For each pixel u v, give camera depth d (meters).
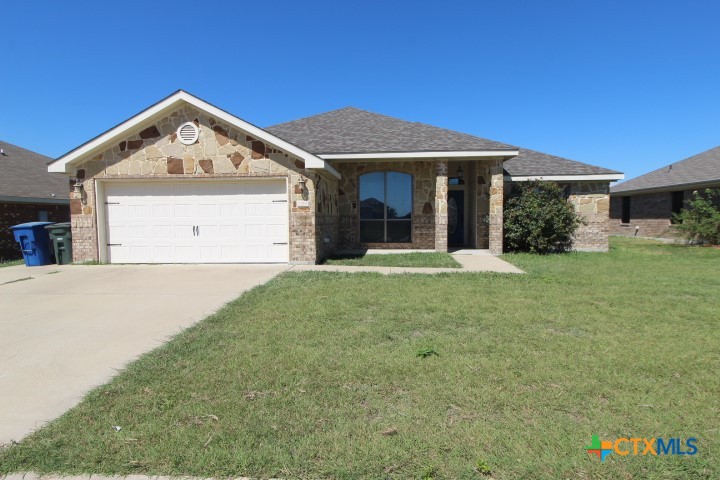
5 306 6.64
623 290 7.45
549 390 3.50
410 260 11.52
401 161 13.94
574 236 15.18
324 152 12.42
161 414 3.19
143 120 10.45
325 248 12.20
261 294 7.19
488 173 14.17
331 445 2.76
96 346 4.79
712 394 3.43
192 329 5.30
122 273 9.55
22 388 3.72
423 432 2.90
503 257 12.54
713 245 16.66
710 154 21.50
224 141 10.64
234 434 2.89
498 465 2.55
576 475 2.47
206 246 10.96
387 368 3.95
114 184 10.98
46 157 22.17
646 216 22.52
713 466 2.54
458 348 4.48
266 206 10.86
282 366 4.05
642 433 2.88
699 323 5.41
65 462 2.63
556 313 5.85
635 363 4.04
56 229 11.11
